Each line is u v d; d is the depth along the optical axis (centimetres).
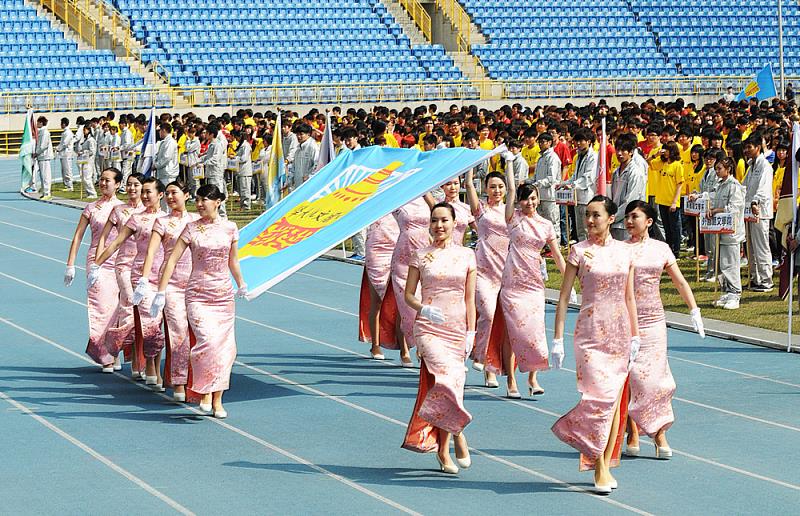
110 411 1300
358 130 2588
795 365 1484
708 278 2097
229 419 1263
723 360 1520
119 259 1434
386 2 5606
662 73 5488
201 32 5156
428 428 1054
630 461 1100
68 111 4703
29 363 1548
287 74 5097
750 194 1980
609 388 1004
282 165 2673
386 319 1532
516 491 1007
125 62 5009
